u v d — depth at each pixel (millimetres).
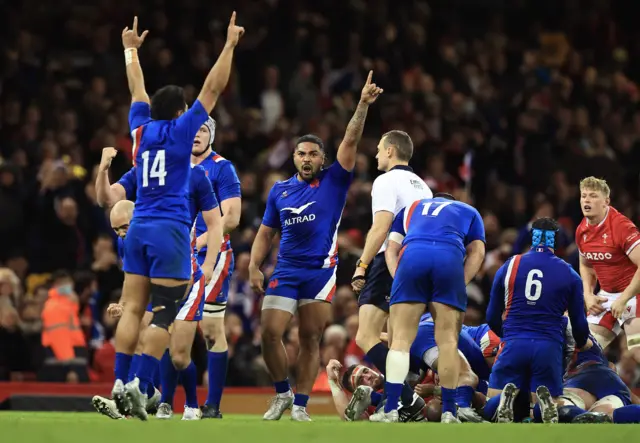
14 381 48469
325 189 32062
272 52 77375
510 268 31281
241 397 46531
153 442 20578
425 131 72938
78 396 44750
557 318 30797
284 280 31906
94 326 51156
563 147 73500
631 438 22109
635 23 89750
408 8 85188
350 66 78312
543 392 28812
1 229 55938
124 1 76750
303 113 74438
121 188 30484
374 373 34031
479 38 90312
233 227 32781
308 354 32062
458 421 28781
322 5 81188
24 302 51906
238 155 67188
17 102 66938
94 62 72250
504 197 66688
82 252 56594
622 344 50188
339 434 21906
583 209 36531
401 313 29125
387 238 32719
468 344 33688
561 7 90125
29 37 74250
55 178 56688
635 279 34531
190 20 77062
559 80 78938
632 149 76062
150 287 27156
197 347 48625
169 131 27078
